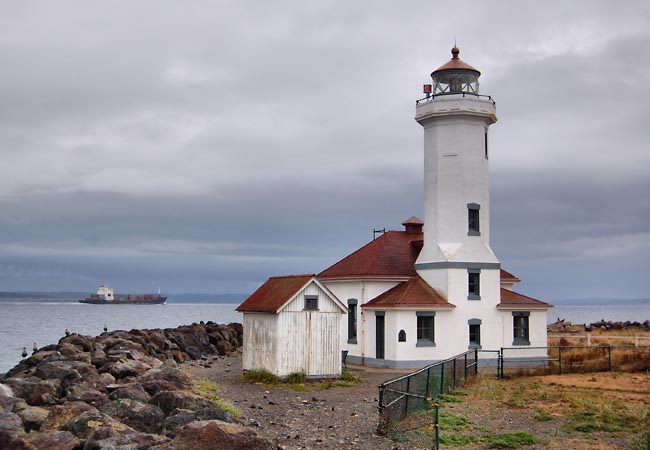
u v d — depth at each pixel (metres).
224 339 56.00
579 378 32.00
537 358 40.41
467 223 40.19
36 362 37.06
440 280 39.78
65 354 38.38
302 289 32.66
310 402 26.77
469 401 25.77
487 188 41.03
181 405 21.64
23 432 17.69
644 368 34.31
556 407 24.59
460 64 41.25
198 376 35.19
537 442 19.56
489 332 39.94
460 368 31.61
